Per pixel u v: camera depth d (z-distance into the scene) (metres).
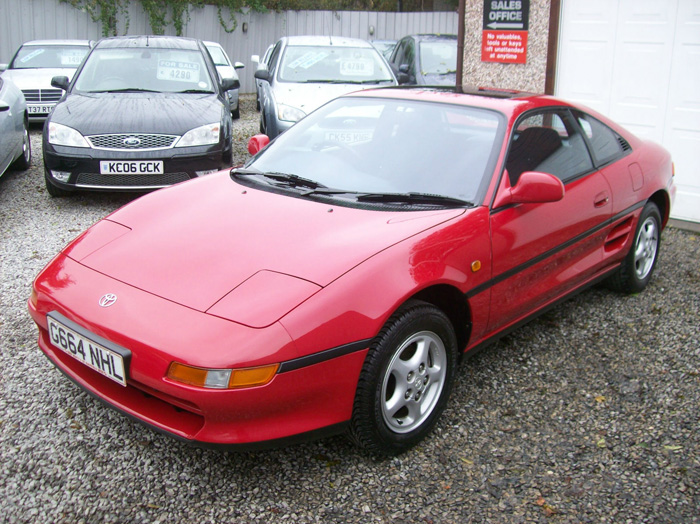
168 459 2.76
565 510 2.55
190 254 2.77
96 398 2.68
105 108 6.46
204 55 7.82
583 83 6.81
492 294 3.16
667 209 4.80
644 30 6.32
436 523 2.46
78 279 2.79
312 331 2.39
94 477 2.63
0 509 2.43
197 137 6.31
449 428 3.07
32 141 9.86
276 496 2.57
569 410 3.25
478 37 7.39
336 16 19.23
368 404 2.60
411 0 22.64
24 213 6.12
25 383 3.27
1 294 4.27
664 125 6.38
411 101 3.75
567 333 4.09
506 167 3.29
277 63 8.64
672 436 3.05
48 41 11.98
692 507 2.58
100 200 6.64
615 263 4.37
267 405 2.37
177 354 2.32
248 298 2.48
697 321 4.27
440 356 2.93
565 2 6.74
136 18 17.30
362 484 2.66
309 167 3.52
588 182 3.84
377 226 2.88
